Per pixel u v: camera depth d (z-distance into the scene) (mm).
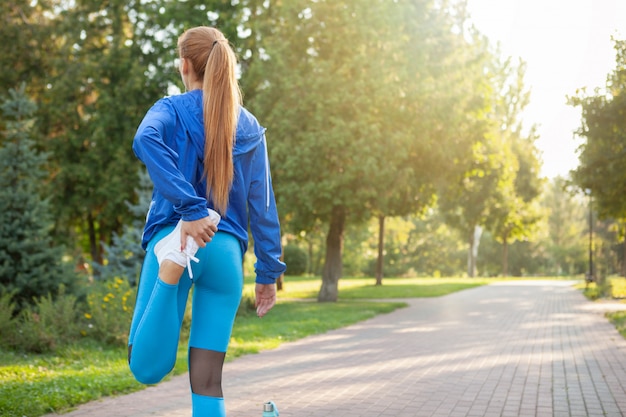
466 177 26188
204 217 2375
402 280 50250
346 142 21594
